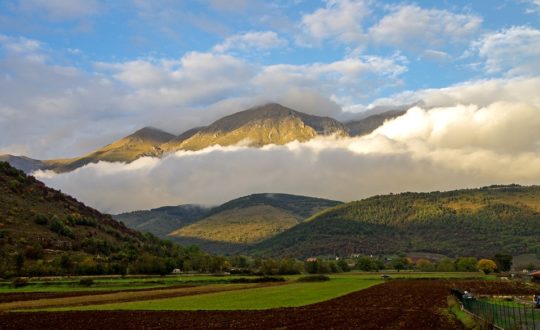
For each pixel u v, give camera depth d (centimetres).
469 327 5509
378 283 15850
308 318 6925
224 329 5894
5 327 6038
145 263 17262
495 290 12675
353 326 6041
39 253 16250
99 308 8169
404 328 5753
